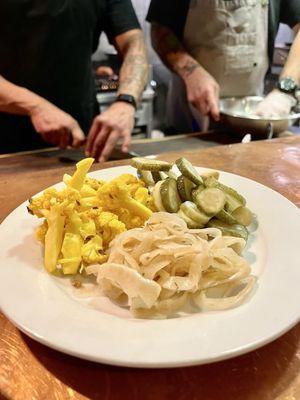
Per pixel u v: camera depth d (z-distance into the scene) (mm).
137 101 1424
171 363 387
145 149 1246
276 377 435
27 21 1321
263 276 531
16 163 1103
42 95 1450
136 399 414
